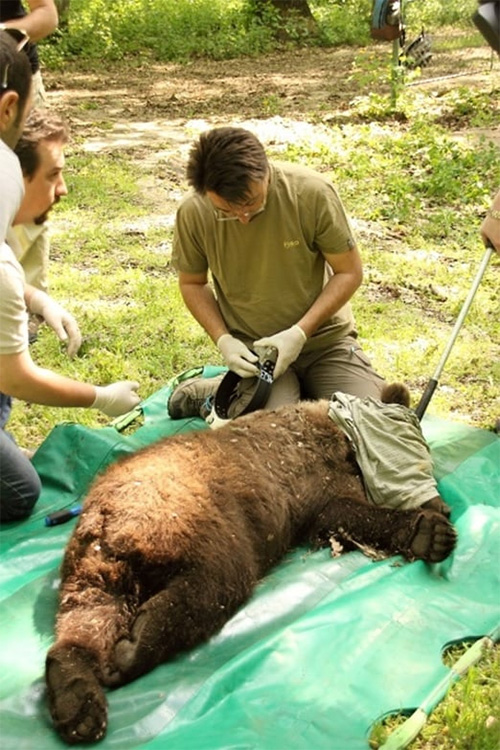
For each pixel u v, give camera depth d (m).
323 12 24.23
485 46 20.75
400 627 3.76
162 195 10.38
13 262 4.15
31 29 6.40
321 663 3.56
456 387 6.21
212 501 3.87
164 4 23.00
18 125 3.91
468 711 3.35
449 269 8.16
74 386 4.54
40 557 4.32
